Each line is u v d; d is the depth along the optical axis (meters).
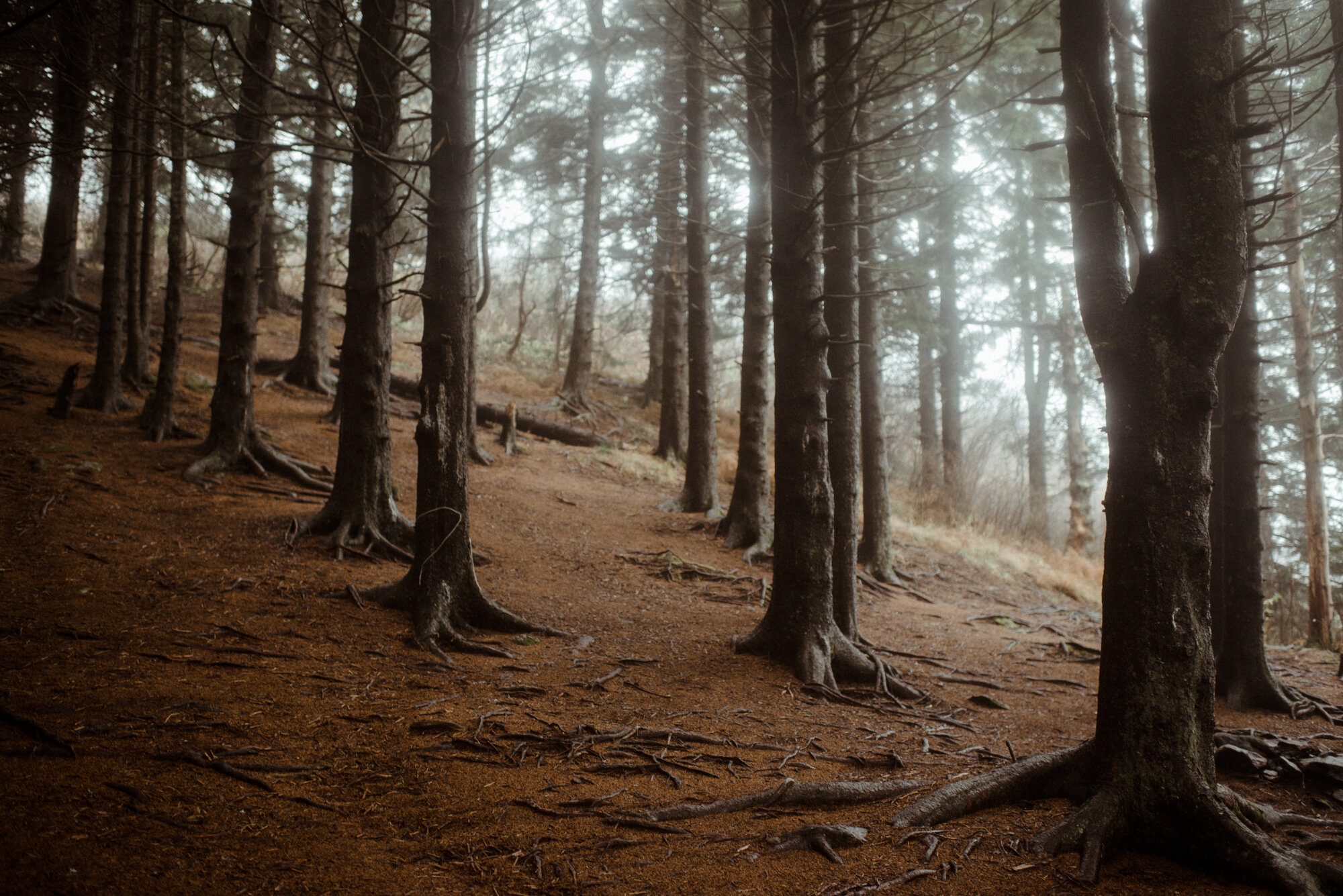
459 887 2.96
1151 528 3.64
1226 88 3.67
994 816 3.79
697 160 13.80
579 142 20.08
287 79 13.16
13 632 5.14
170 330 10.41
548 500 12.19
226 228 27.09
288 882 2.87
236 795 3.54
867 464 12.02
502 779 4.02
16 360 11.98
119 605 5.93
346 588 6.99
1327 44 7.18
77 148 6.60
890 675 6.99
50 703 4.19
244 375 9.96
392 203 8.73
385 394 8.70
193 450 10.03
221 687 4.83
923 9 6.11
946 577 13.23
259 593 6.73
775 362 7.17
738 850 3.39
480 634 6.83
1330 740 6.08
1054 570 15.78
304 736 4.31
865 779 4.44
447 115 6.95
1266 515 19.39
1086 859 3.27
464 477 7.04
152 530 7.62
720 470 16.80
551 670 6.15
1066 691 7.34
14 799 3.15
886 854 3.38
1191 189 3.66
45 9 2.64
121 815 3.18
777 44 6.96
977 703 6.68
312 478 9.97
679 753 4.62
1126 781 3.57
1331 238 14.12
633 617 7.90
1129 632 3.66
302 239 24.20
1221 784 4.61
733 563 10.70
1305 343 12.99
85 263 22.78
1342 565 17.39
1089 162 4.12
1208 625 3.64
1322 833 3.80
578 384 19.62
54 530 7.03
